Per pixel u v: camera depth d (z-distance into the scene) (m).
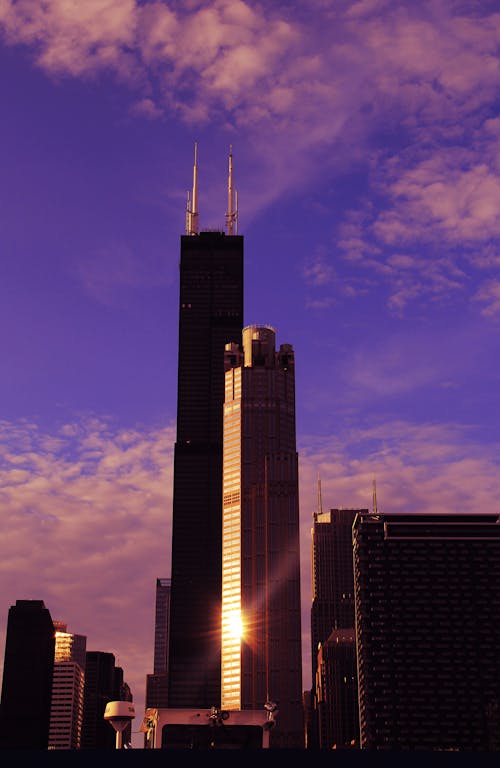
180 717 125.94
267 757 53.31
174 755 53.16
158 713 125.69
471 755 54.09
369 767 53.62
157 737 124.56
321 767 53.47
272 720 123.81
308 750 53.88
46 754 52.84
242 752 53.56
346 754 54.06
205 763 53.28
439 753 54.03
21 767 52.34
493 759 53.94
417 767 53.47
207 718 127.88
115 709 109.94
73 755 53.00
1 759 52.66
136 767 52.78
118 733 110.56
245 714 126.38
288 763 53.16
